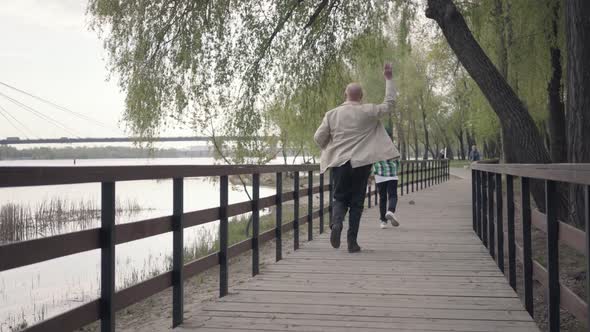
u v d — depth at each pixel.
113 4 12.36
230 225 15.27
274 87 13.35
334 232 6.40
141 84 12.48
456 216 11.70
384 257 6.67
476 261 6.38
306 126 14.64
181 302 3.96
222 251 4.80
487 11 12.84
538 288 6.89
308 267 6.05
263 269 5.95
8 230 16.64
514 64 12.92
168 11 12.44
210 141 13.42
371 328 3.79
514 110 9.24
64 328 2.69
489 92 9.36
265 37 12.76
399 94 42.19
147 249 12.46
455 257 6.66
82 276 9.98
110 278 3.02
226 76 12.49
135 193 43.66
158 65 12.55
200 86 12.45
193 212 4.21
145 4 12.33
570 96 8.27
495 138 32.09
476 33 13.80
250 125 12.88
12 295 8.30
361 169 6.43
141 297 3.43
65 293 8.43
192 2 12.26
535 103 14.91
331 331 3.72
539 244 8.81
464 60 9.45
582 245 2.74
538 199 9.40
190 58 12.35
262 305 4.44
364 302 4.51
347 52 13.87
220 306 4.42
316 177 37.56
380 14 13.90
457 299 4.59
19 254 2.39
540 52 12.13
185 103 12.52
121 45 12.59
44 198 32.19
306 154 24.55
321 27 13.52
